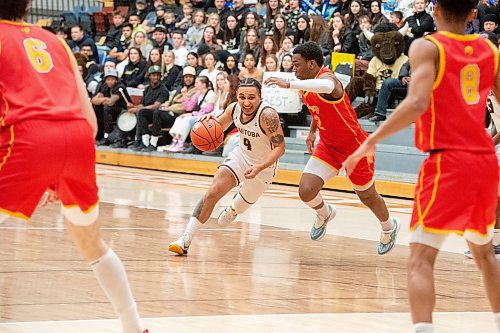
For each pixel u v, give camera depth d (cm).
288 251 795
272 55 1499
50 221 927
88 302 542
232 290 603
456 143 400
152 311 525
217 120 776
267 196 1293
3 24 402
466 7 411
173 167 1667
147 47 1897
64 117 394
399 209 1177
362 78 1441
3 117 388
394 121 389
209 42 1730
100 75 1878
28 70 395
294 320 516
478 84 410
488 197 406
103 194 1240
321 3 1666
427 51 398
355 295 604
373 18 1538
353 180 759
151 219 982
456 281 673
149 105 1727
